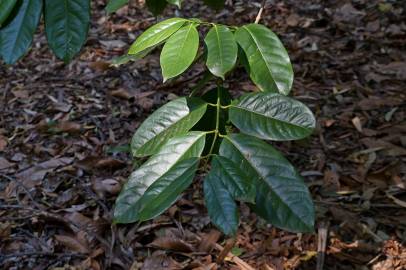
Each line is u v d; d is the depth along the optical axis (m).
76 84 3.29
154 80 3.27
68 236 2.13
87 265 2.01
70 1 1.08
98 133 2.81
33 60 3.59
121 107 3.02
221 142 1.02
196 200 2.28
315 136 2.64
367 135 2.62
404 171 2.36
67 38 1.08
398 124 2.67
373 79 3.05
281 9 4.02
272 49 1.08
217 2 1.31
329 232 2.10
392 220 2.13
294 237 2.08
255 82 1.07
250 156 1.00
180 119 1.07
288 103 1.04
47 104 3.10
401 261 1.96
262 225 2.14
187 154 1.02
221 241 2.09
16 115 3.01
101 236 2.13
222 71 1.02
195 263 1.98
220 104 1.09
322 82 3.09
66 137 2.79
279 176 0.99
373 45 3.42
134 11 4.23
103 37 3.87
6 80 3.37
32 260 2.04
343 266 1.96
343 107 2.85
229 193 0.94
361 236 2.08
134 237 2.11
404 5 3.82
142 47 1.06
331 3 4.00
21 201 2.36
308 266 1.96
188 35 1.03
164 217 2.20
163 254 2.03
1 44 1.07
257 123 1.03
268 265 1.97
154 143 1.07
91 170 2.51
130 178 1.02
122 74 3.34
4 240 2.12
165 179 0.97
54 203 2.33
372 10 3.82
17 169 2.57
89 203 2.32
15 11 1.07
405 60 3.22
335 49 3.41
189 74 3.23
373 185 2.31
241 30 1.09
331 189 2.31
